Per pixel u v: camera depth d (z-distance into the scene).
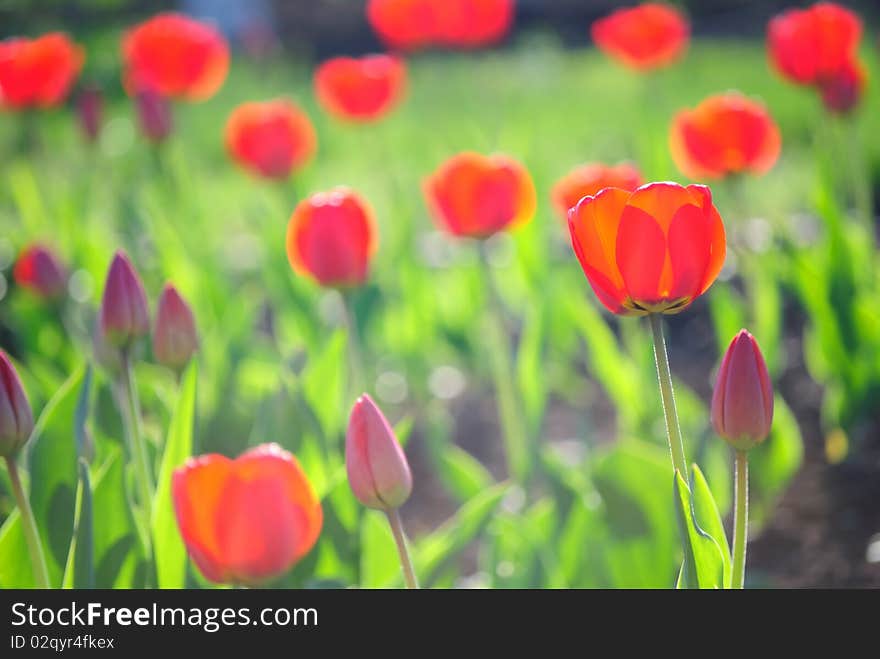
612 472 2.05
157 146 3.22
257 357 2.48
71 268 3.05
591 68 9.87
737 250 2.72
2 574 1.91
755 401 1.76
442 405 3.05
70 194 3.57
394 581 1.96
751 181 4.71
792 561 2.25
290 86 9.88
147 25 3.18
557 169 4.66
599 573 2.03
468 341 3.01
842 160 3.41
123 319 1.92
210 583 1.93
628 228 1.76
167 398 2.19
